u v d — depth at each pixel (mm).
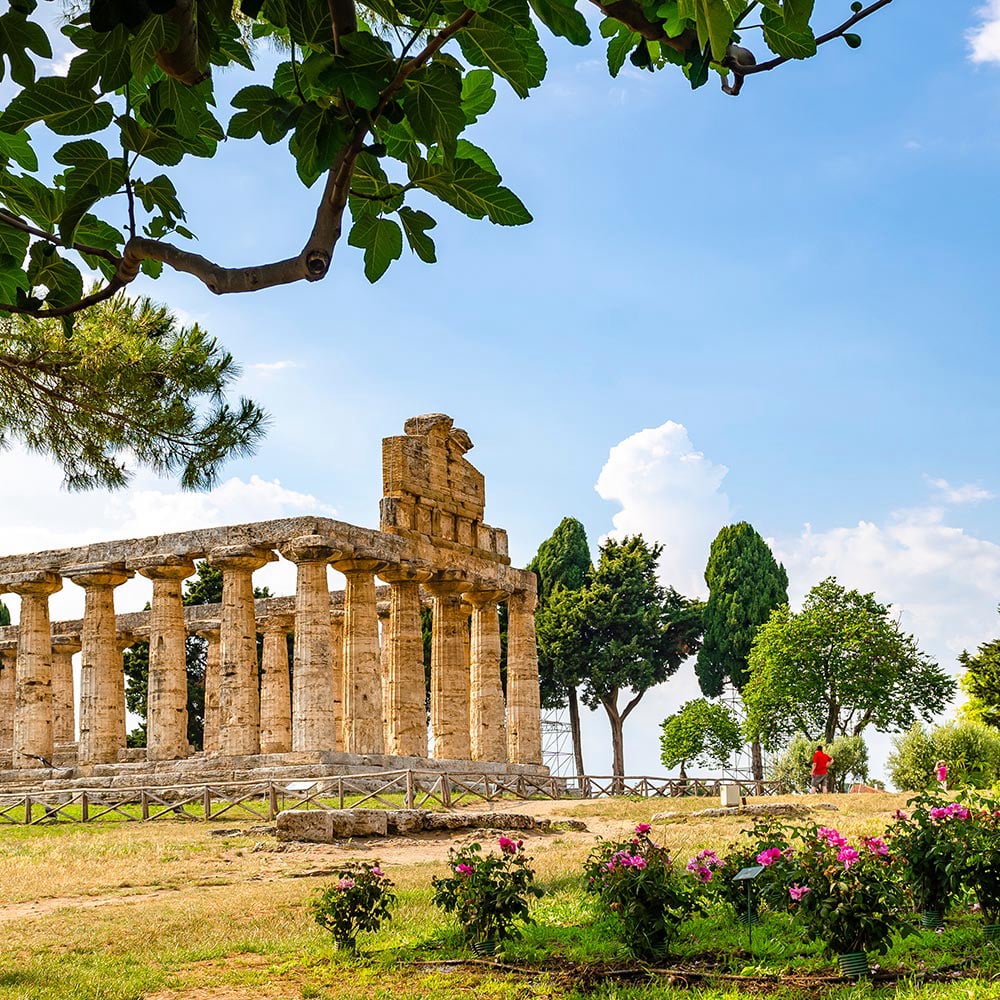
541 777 49594
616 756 83188
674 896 14703
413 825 30859
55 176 6961
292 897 21359
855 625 64688
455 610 52562
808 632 65312
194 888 23625
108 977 15484
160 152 6082
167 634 49406
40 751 50562
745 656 80062
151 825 34688
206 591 79812
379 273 6430
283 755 44062
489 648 55188
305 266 5988
